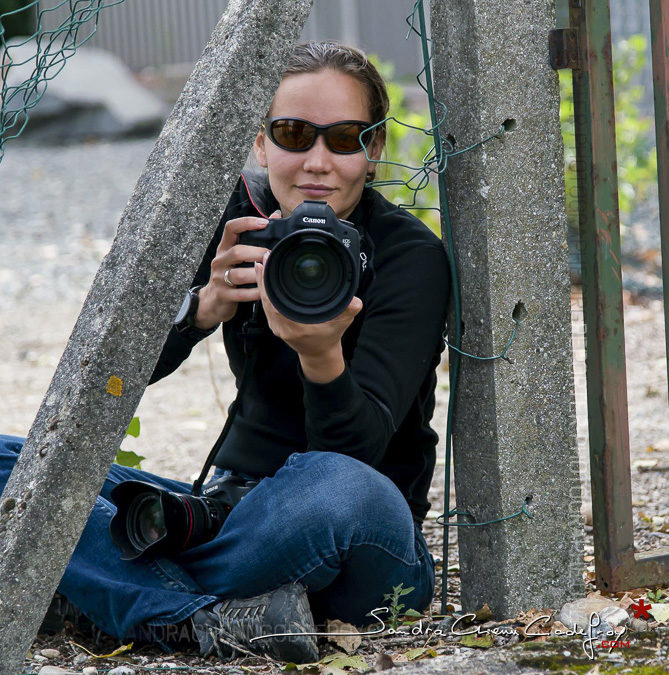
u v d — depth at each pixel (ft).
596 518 12.71
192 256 10.59
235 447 13.12
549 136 12.02
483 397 12.10
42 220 55.98
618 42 47.42
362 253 12.41
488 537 12.30
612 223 12.12
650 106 47.39
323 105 12.23
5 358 35.19
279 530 11.52
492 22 11.67
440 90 12.15
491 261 11.87
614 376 12.34
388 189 35.37
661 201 13.00
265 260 10.50
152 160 11.02
